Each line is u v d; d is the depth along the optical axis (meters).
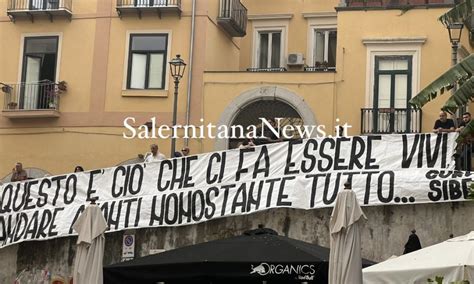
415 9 27.92
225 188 20.62
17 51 30.86
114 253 21.22
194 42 29.69
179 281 13.87
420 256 12.44
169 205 21.02
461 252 12.05
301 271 13.23
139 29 30.12
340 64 28.41
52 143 30.14
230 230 20.39
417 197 19.05
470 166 20.39
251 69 32.31
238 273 13.34
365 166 19.67
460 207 18.81
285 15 32.53
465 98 13.76
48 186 22.39
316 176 19.94
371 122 27.86
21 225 22.34
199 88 29.36
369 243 19.30
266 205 20.05
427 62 27.70
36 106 30.38
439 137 19.34
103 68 30.19
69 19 30.67
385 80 28.02
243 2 32.91
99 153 29.75
